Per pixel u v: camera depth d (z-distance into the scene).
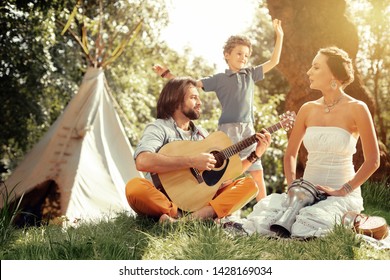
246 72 6.40
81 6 14.22
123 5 14.28
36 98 14.41
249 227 4.89
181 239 4.20
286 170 5.35
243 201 5.06
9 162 16.69
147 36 14.56
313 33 8.20
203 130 5.54
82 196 8.22
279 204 5.03
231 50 6.37
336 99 5.14
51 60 14.72
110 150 9.05
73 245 4.04
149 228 4.86
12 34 12.66
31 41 13.13
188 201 5.03
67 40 15.05
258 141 5.35
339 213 4.77
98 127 9.04
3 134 14.47
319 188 4.93
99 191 8.36
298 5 8.28
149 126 5.25
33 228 5.19
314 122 5.16
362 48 19.89
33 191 8.39
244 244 4.16
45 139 9.15
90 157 8.65
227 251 3.92
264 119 14.93
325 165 5.08
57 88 14.56
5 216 4.80
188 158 5.00
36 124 14.92
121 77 17.97
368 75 21.48
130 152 9.23
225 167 5.21
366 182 7.01
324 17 8.22
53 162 8.53
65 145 8.70
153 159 4.98
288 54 8.30
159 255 4.02
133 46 17.19
